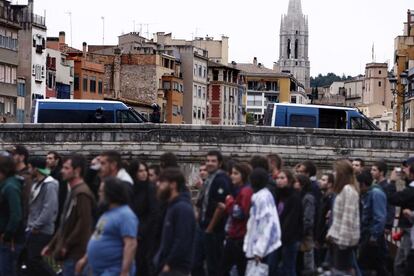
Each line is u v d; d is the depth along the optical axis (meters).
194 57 177.88
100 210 21.17
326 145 59.94
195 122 180.62
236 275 26.62
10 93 118.88
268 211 24.86
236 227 26.23
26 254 25.98
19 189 25.05
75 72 141.62
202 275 27.42
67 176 22.64
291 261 26.78
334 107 66.69
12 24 117.75
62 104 63.28
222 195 26.33
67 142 57.97
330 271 24.70
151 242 24.58
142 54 159.12
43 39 128.88
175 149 58.78
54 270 25.84
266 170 26.94
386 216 28.02
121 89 159.00
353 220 25.23
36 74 127.00
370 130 63.00
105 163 23.27
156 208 24.56
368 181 27.83
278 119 66.62
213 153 26.64
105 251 19.92
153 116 70.25
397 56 143.75
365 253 27.94
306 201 27.50
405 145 60.44
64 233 22.64
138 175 24.70
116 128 58.38
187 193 21.31
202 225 26.78
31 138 57.88
